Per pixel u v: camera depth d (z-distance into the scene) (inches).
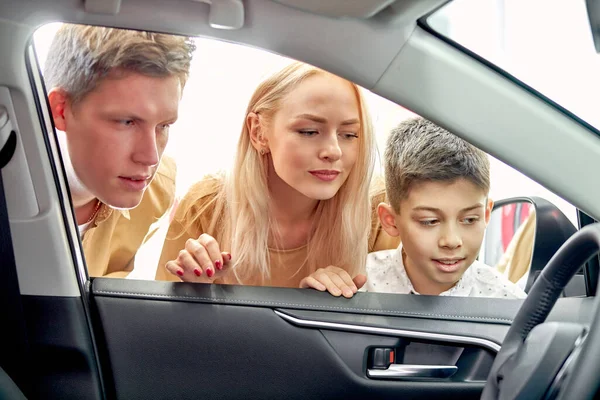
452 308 66.6
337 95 71.0
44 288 62.3
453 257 69.9
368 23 47.4
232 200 75.1
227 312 65.6
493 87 48.8
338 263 75.7
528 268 73.4
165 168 78.5
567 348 41.9
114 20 49.0
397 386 65.1
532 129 49.3
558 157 49.6
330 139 71.8
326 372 65.5
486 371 64.8
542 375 41.6
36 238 60.8
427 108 49.2
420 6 45.4
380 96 49.9
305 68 71.4
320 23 47.5
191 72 71.4
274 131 72.5
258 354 65.4
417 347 66.4
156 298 65.7
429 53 48.2
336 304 66.2
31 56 54.8
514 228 77.0
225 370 65.5
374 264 75.9
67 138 67.3
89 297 65.2
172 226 76.8
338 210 74.9
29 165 58.4
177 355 65.4
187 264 66.7
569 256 45.8
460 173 67.6
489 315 66.0
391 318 65.8
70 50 64.3
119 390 65.4
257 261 75.1
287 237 76.3
